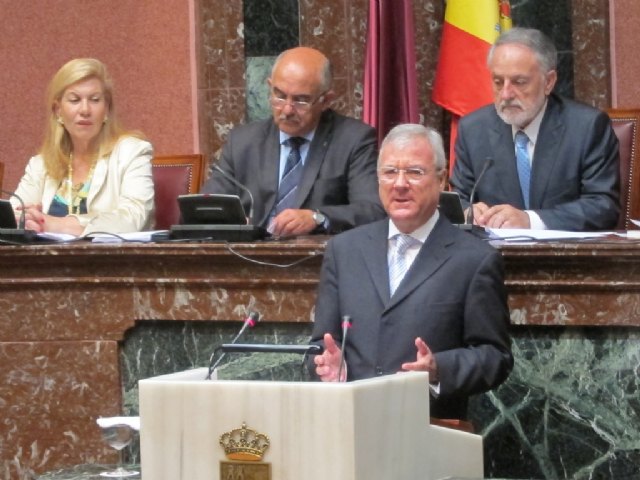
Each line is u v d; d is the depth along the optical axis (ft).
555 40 66.85
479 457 30.63
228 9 69.62
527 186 51.26
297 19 68.90
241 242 42.55
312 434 26.53
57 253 42.68
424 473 28.99
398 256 39.50
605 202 49.44
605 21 66.28
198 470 27.37
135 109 71.31
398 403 27.84
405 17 64.59
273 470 26.78
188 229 43.93
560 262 39.32
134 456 43.24
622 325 39.17
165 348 43.01
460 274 38.55
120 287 42.93
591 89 66.59
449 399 38.27
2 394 44.09
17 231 44.93
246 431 26.96
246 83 69.67
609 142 50.70
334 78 68.39
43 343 43.70
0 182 61.16
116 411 43.29
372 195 52.13
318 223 48.49
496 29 63.87
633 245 38.45
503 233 43.04
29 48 72.33
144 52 71.05
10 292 43.78
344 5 68.18
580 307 39.45
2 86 72.64
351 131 53.93
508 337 38.81
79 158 55.42
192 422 27.37
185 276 42.27
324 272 40.01
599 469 39.75
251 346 30.76
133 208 53.36
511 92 50.39
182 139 70.74
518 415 40.45
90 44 71.72
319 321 39.55
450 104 64.23
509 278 40.01
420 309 38.42
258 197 53.67
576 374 39.86
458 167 53.01
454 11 64.23
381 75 64.54
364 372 38.47
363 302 38.93
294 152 53.83
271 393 26.81
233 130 55.31
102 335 43.24
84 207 54.49
